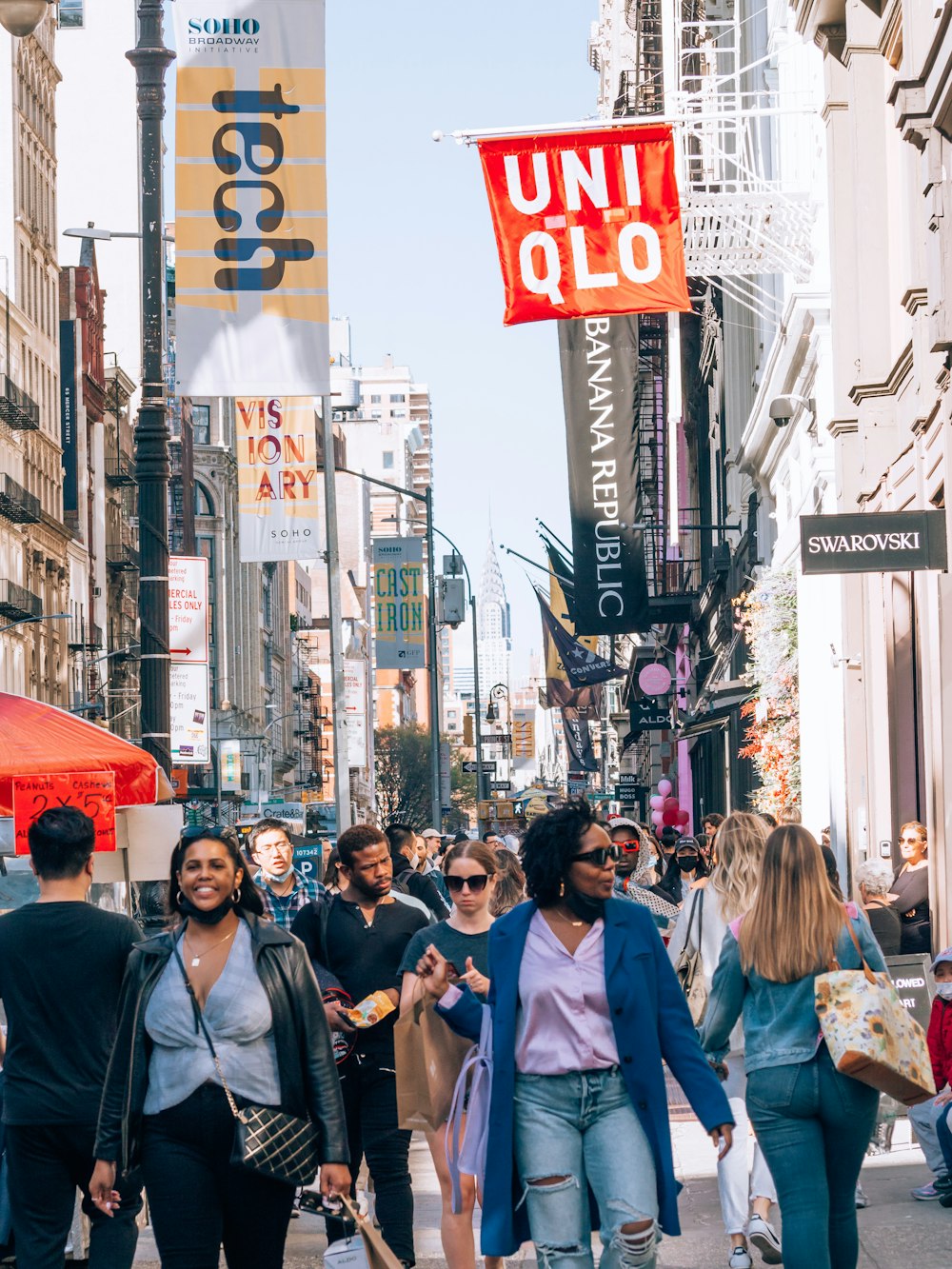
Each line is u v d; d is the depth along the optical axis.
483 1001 10.29
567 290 25.88
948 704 20.86
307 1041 9.17
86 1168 10.33
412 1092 10.77
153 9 22.41
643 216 25.86
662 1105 8.71
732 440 53.34
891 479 26.53
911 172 23.84
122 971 10.32
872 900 17.39
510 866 15.13
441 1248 13.54
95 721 117.69
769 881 9.73
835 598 31.52
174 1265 8.95
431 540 72.75
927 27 20.55
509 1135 8.71
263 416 50.50
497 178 25.92
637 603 50.50
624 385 50.59
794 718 34.66
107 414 136.00
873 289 28.08
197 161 24.58
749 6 44.09
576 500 50.97
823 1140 9.66
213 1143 8.98
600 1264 8.66
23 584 103.31
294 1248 13.95
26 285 107.50
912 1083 9.42
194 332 24.36
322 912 12.95
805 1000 9.61
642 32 59.31
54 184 116.69
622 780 99.62
